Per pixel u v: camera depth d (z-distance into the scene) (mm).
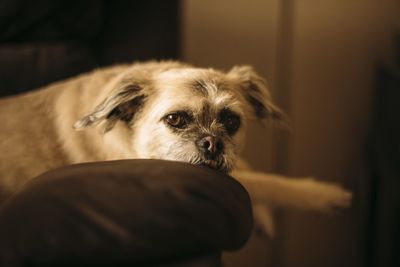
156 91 1000
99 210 526
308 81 1675
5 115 1126
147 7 1404
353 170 1716
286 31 1619
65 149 1062
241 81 1119
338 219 1750
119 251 508
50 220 516
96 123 899
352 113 1688
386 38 1634
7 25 1349
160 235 520
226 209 572
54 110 1109
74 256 501
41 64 1328
